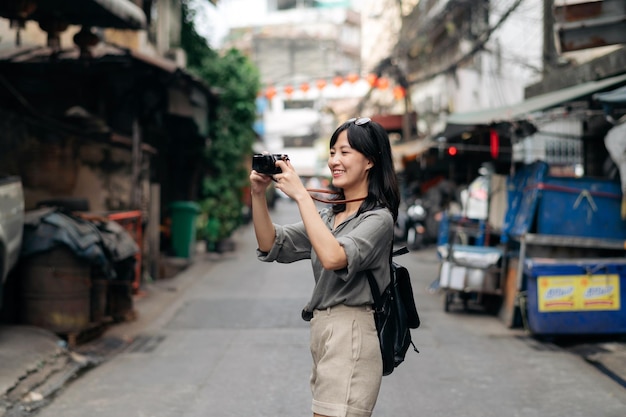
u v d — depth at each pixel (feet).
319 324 8.00
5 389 15.29
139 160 32.17
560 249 22.94
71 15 23.11
